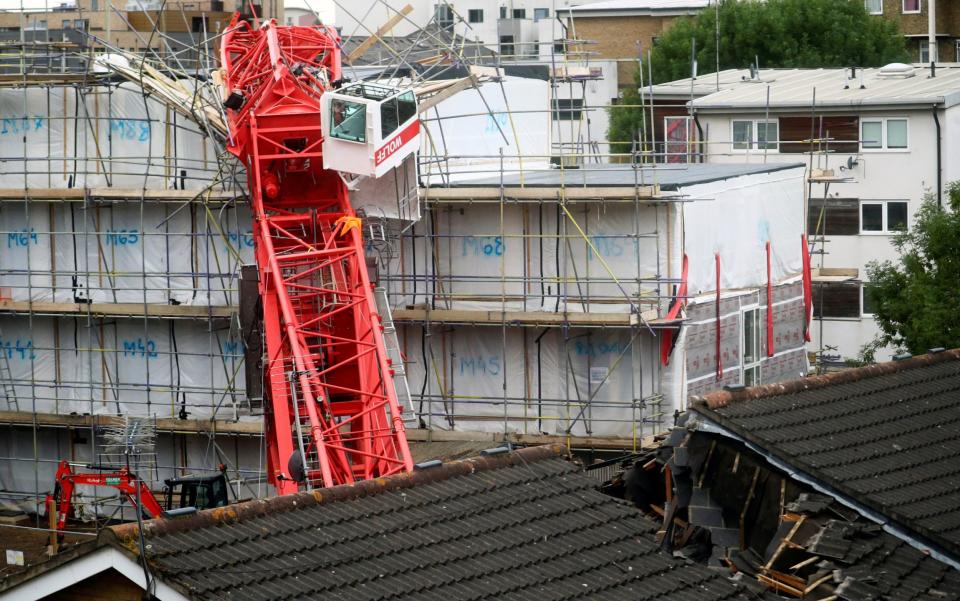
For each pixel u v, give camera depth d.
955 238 63.38
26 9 79.88
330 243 50.31
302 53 58.28
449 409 58.62
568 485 31.69
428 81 60.66
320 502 28.86
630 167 64.06
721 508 32.31
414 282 58.38
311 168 53.69
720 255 59.12
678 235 55.72
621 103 108.88
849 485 31.38
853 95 82.69
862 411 34.91
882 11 120.06
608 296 56.72
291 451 47.22
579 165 72.00
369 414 47.34
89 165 61.41
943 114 79.62
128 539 25.72
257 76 55.44
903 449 33.62
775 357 63.66
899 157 80.81
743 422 32.38
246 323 52.38
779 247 64.62
